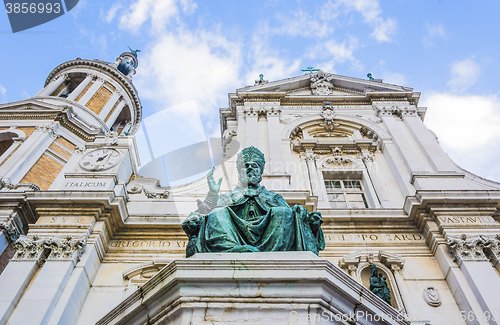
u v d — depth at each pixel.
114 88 32.84
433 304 9.81
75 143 23.89
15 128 23.11
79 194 11.87
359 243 11.68
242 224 5.60
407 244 11.65
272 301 4.54
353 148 17.27
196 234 5.99
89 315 9.65
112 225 11.99
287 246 5.43
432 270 10.84
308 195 12.12
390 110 19.28
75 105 27.72
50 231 11.05
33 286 9.38
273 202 6.45
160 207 13.25
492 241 10.70
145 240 11.95
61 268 9.95
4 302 8.97
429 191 12.09
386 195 14.66
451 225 11.38
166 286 4.77
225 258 4.88
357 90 21.89
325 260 4.82
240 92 20.83
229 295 4.59
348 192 15.41
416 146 16.72
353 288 5.02
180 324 4.37
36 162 20.95
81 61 32.72
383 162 16.48
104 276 10.84
